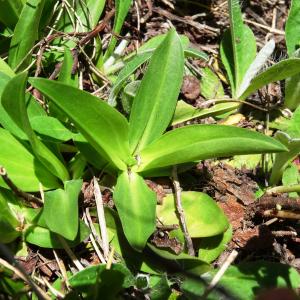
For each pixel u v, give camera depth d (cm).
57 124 24
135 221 23
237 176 28
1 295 23
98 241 24
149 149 25
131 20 32
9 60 27
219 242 25
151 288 23
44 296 22
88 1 29
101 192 25
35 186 24
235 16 29
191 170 27
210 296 23
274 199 26
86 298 22
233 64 31
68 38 28
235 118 30
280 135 25
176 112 28
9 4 27
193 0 34
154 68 25
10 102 21
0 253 23
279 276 23
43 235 24
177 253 24
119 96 28
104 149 24
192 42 33
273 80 28
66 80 26
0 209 23
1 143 24
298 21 30
